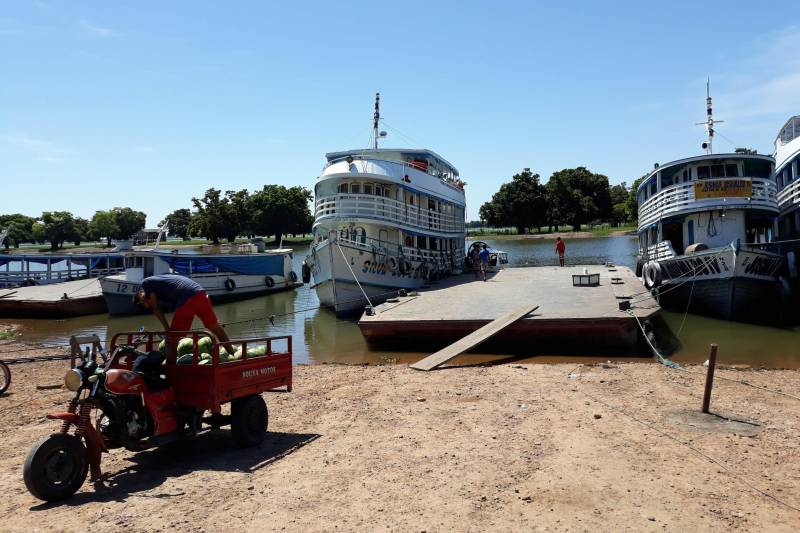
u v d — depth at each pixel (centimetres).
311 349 1933
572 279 2453
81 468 626
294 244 9938
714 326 2034
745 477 636
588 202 10312
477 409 957
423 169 3156
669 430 809
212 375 715
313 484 645
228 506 587
